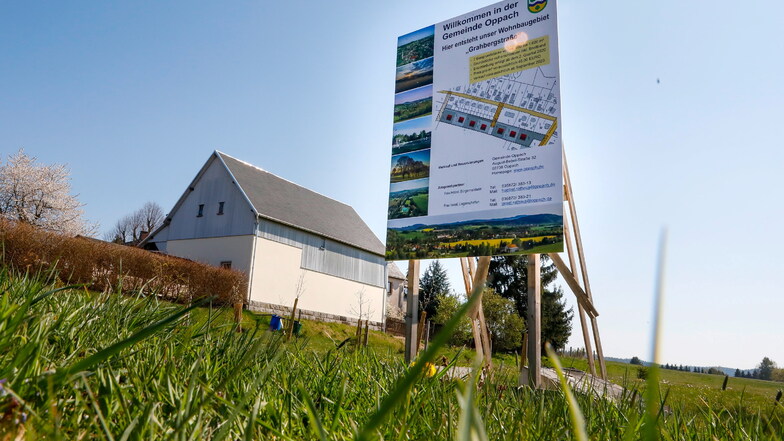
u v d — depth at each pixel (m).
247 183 34.28
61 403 1.23
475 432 0.51
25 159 39.81
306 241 35.00
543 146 7.44
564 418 1.99
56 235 18.70
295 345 2.88
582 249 8.95
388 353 3.33
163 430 1.18
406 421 1.66
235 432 1.38
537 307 6.78
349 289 38.03
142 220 78.44
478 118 8.05
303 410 1.75
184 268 24.48
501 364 3.06
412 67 8.91
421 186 8.31
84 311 2.48
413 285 8.13
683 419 2.12
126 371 1.68
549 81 7.59
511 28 8.07
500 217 7.52
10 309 1.43
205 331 2.55
